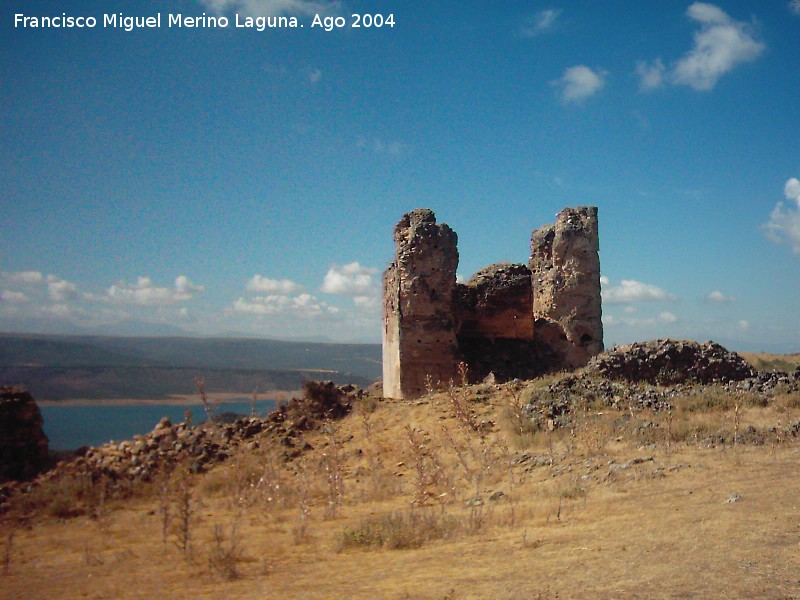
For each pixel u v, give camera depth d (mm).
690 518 9492
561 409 19391
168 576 8945
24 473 16703
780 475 12023
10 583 9016
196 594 7863
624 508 10719
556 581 7133
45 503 14867
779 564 7078
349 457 18203
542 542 9055
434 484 14305
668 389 20609
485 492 13695
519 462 15742
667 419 17938
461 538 9938
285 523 12336
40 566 10094
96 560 10211
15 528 13320
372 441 19203
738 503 10102
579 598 6535
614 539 8789
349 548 9898
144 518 13516
